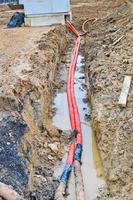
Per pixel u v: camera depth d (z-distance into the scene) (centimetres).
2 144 927
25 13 2391
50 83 1502
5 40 1931
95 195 958
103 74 1427
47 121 1291
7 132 979
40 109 1228
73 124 1278
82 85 1639
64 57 1989
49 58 1639
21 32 2144
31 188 890
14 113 1062
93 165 1088
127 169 906
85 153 1145
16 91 1160
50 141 1176
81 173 1031
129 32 1795
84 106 1450
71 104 1398
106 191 949
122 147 978
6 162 877
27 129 1058
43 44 1769
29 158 976
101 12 2852
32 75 1358
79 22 2627
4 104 1083
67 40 2311
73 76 1677
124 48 1633
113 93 1265
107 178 967
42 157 1086
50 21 2408
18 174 866
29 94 1220
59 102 1481
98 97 1284
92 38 2111
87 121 1335
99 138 1118
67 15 2466
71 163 1066
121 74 1375
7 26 2462
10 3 3098
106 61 1560
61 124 1323
